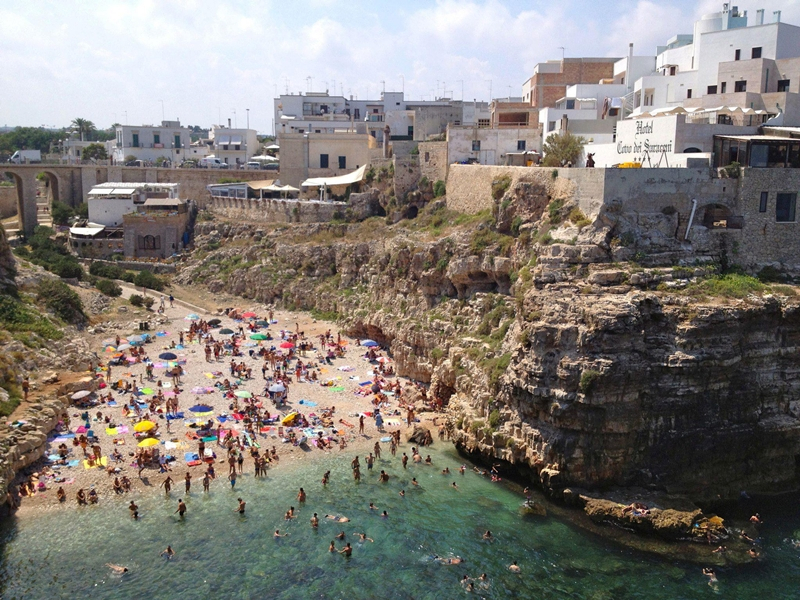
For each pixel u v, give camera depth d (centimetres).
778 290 5812
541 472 5375
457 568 4581
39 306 8738
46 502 5306
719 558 4644
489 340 6781
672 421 5322
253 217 12850
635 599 4262
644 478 5316
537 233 6756
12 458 5472
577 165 8075
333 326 9869
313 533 4984
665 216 6200
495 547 4791
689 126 6888
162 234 12850
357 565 4625
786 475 5656
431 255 8262
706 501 5316
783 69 8100
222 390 7525
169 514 5209
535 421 5534
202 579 4491
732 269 6244
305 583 4459
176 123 19150
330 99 17375
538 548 4772
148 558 4694
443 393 7081
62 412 6612
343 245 10581
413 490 5553
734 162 6412
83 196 14300
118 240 12900
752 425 5534
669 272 5816
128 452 6066
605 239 6012
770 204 6334
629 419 5216
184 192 14600
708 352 5306
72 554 4722
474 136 9988
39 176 18238
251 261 11688
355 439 6450
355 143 13250
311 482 5700
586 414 5191
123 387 7481
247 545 4847
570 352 5331
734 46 8494
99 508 5259
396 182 10762
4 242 9019
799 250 6425
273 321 10200
